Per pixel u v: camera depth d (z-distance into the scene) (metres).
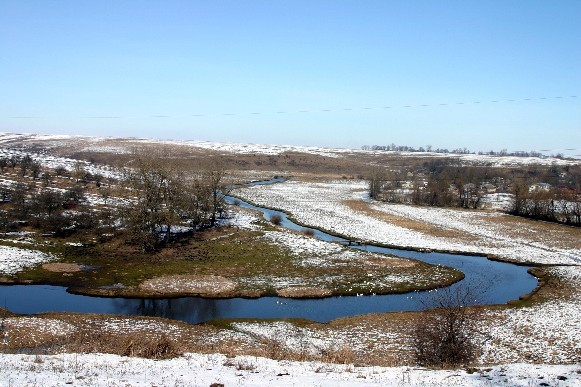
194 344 31.34
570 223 90.75
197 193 75.44
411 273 55.16
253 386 13.55
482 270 58.09
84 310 40.72
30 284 47.41
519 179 136.62
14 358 17.50
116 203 83.25
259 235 72.62
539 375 15.38
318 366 17.88
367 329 36.75
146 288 47.12
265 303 44.28
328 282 50.81
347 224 86.94
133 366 16.39
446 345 24.97
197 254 60.66
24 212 69.88
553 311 41.38
